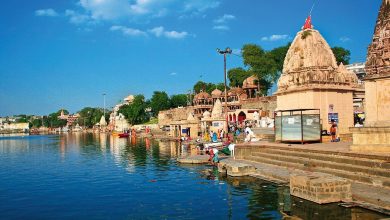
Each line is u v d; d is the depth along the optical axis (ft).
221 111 203.62
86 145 176.45
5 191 54.54
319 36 83.41
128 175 66.18
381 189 38.52
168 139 192.24
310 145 66.49
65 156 115.85
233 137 118.52
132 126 364.58
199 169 70.03
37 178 67.46
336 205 36.01
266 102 211.82
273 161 62.54
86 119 570.05
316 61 80.48
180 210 39.04
